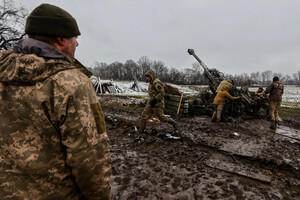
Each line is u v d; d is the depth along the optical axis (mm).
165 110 7168
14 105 756
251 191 2182
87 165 827
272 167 2789
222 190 2191
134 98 12930
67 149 791
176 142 3773
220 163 2867
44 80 758
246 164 2895
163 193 2127
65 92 771
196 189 2205
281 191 2201
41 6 854
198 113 7141
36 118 755
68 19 900
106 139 953
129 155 3133
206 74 7941
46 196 813
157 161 2920
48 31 837
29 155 765
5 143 773
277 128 5391
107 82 19438
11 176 775
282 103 12875
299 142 4023
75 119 790
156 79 4109
